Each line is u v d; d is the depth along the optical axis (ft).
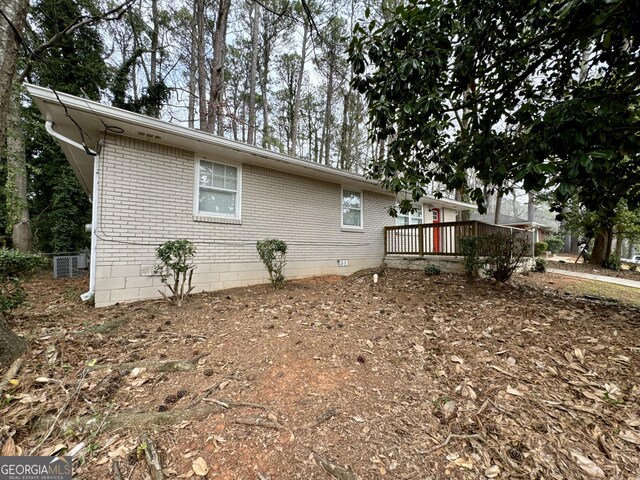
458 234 25.59
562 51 11.82
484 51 11.53
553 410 6.78
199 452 5.15
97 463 4.87
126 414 5.98
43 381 6.91
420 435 5.91
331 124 58.54
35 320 11.44
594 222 15.62
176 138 16.29
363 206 30.71
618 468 5.24
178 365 8.02
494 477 5.02
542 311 13.34
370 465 5.11
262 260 20.42
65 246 34.32
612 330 11.05
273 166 22.25
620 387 7.59
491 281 20.75
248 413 6.18
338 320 12.11
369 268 29.96
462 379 8.00
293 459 5.09
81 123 14.43
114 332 10.41
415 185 14.66
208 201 19.17
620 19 8.10
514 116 11.40
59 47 31.12
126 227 15.70
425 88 11.99
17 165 27.63
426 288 19.19
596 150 8.38
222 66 31.35
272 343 9.54
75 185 34.81
